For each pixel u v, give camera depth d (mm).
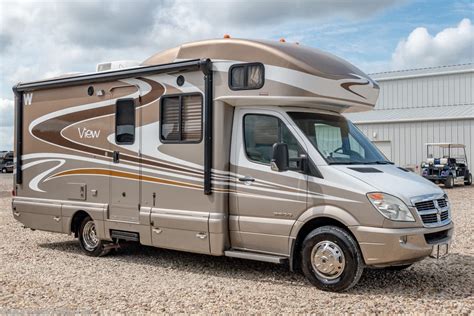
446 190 25312
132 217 8477
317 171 6812
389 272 7727
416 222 6371
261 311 5828
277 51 7148
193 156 7762
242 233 7383
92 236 9250
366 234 6379
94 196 9023
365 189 6449
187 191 7812
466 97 32312
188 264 8445
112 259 8922
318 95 7031
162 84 8148
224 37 7707
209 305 6070
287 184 7008
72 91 9414
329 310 5863
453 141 31047
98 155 8969
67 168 9438
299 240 7086
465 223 12641
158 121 8180
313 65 7121
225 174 7500
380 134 33750
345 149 7398
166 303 6152
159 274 7758
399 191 6453
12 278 7445
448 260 8516
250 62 7281
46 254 9398
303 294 6539
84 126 9203
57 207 9516
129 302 6199
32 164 10039
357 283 6984
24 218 10094
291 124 7145
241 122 7512
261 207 7230
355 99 7496
